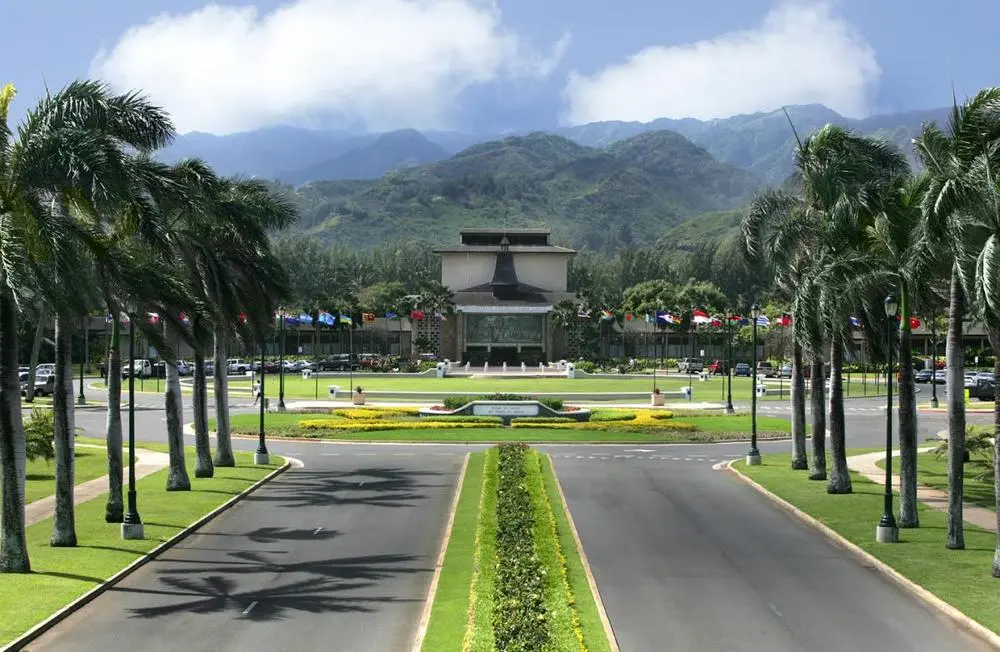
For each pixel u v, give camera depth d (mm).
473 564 25781
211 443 56969
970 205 24031
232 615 21594
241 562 26828
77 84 25547
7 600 22281
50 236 23844
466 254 167750
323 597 23078
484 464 44438
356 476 43906
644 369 137500
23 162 23609
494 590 21453
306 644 19516
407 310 160250
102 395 93125
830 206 35812
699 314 110125
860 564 26766
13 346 24828
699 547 28812
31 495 37656
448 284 167875
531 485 36469
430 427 63031
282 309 75000
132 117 28609
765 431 63594
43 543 28562
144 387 101562
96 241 26000
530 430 62594
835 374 38344
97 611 21984
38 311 28312
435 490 39656
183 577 25109
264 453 46969
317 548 28609
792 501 36375
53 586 23531
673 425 64312
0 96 24641
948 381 28328
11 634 19875
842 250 34594
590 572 25234
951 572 25219
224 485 39969
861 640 19812
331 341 163000
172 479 38688
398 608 22125
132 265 27094
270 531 31234
